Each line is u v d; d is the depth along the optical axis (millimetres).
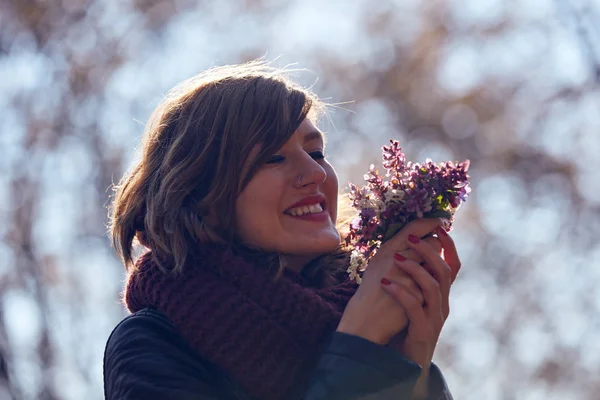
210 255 3178
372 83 18156
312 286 3395
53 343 12102
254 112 3225
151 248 3291
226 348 3047
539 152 17750
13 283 12375
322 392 2910
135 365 2996
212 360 3045
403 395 2949
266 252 3221
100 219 12992
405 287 3111
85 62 14039
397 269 3150
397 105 18406
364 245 3307
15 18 14133
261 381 3027
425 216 3223
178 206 3209
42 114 13719
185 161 3256
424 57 18672
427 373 3107
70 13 14172
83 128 13680
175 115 3408
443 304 3148
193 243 3211
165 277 3176
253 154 3205
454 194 3238
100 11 14109
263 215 3184
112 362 3068
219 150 3246
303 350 3080
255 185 3191
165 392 2924
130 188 3416
